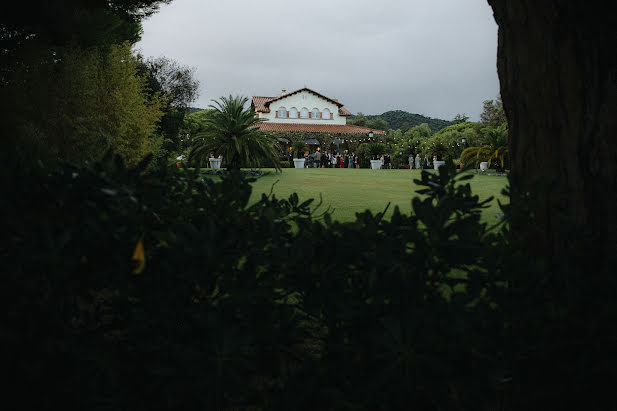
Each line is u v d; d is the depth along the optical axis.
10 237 1.04
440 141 26.73
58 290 1.05
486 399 1.10
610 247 1.27
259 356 1.14
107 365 1.09
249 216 1.36
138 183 1.29
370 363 1.09
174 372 1.03
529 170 1.48
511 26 1.47
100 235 1.06
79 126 8.90
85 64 9.54
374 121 80.69
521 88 1.46
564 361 1.12
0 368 1.05
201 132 16.94
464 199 1.21
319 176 16.92
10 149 1.33
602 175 1.31
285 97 50.16
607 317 1.06
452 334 1.01
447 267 1.15
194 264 1.06
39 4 6.82
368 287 1.10
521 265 1.14
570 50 1.32
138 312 1.11
